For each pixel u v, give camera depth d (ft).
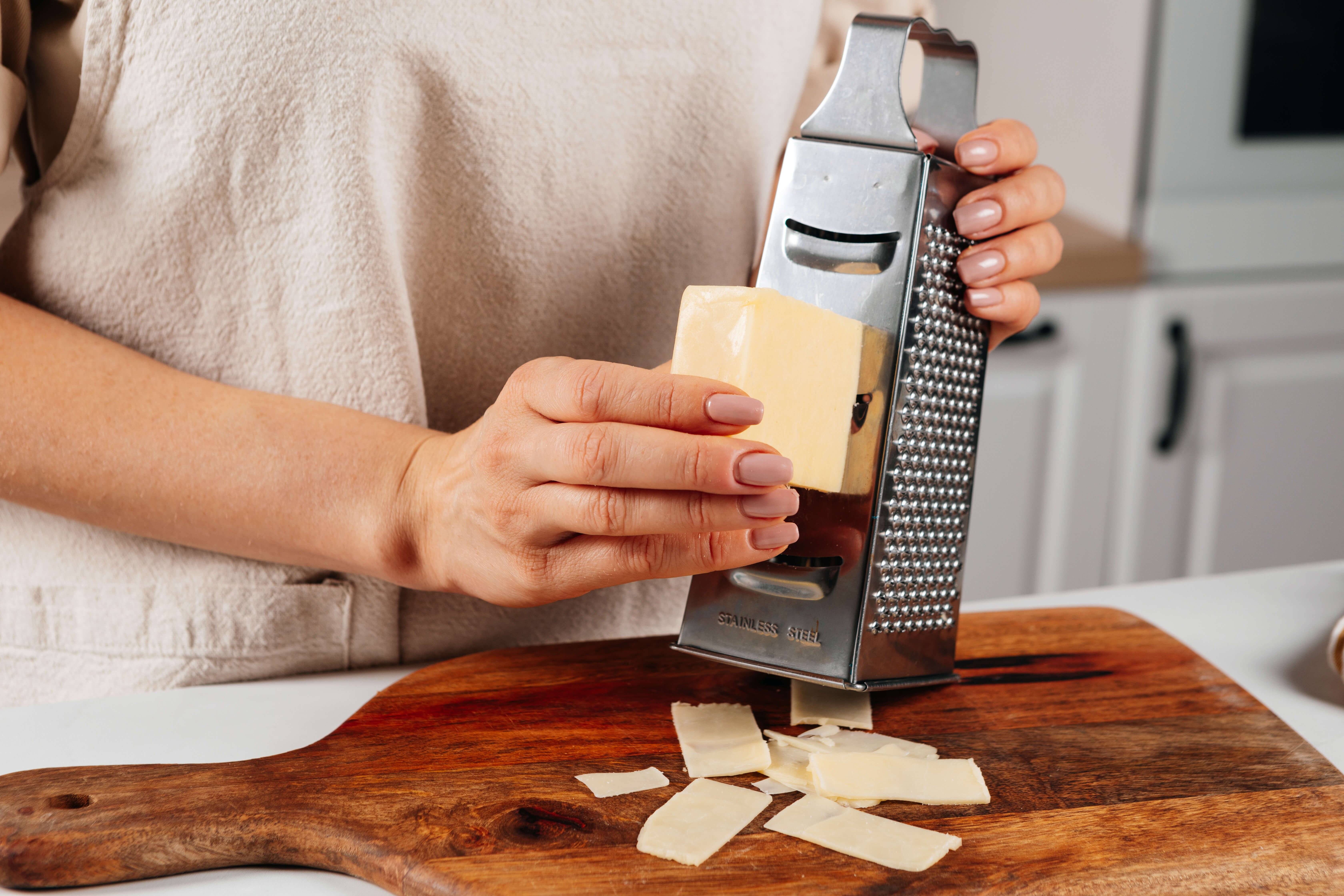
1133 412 6.89
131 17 2.36
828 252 2.29
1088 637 2.95
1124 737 2.43
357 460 2.37
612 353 3.09
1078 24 6.89
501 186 2.71
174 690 2.66
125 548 2.66
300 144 2.49
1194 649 3.05
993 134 2.37
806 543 2.32
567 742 2.33
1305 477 7.31
